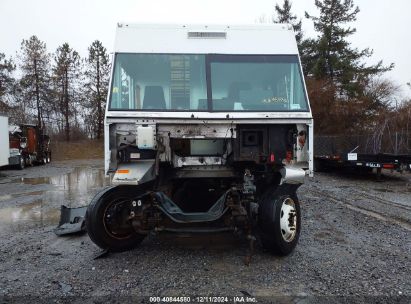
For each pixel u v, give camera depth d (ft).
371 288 13.67
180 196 18.92
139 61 18.03
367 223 23.79
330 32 101.09
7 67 133.08
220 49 18.39
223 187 18.70
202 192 19.03
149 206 16.01
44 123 142.10
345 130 86.53
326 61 100.42
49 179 55.72
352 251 18.02
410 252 17.90
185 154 17.75
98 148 143.23
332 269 15.60
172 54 18.19
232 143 17.48
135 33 18.42
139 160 16.87
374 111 88.74
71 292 13.55
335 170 56.85
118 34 18.38
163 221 16.03
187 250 18.20
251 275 14.97
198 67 18.11
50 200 35.37
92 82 148.66
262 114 17.22
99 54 147.02
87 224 17.34
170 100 17.72
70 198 36.45
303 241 19.75
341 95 93.50
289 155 17.49
